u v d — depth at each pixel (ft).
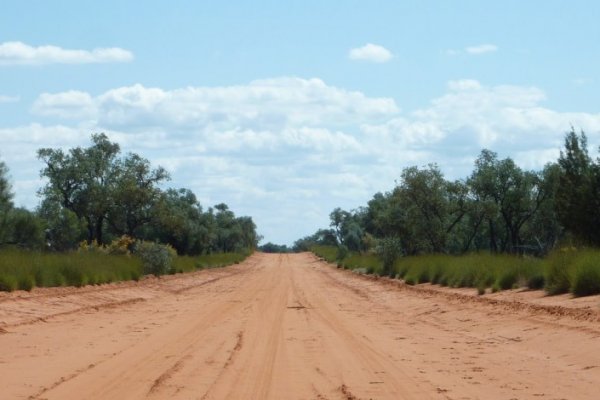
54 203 248.73
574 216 158.92
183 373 55.11
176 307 123.03
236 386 49.75
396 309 118.73
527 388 48.73
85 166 245.45
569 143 165.58
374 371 56.39
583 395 45.98
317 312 113.50
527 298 103.14
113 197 248.11
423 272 169.89
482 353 66.18
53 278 136.46
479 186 222.07
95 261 166.91
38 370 56.24
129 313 110.42
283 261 446.60
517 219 227.61
